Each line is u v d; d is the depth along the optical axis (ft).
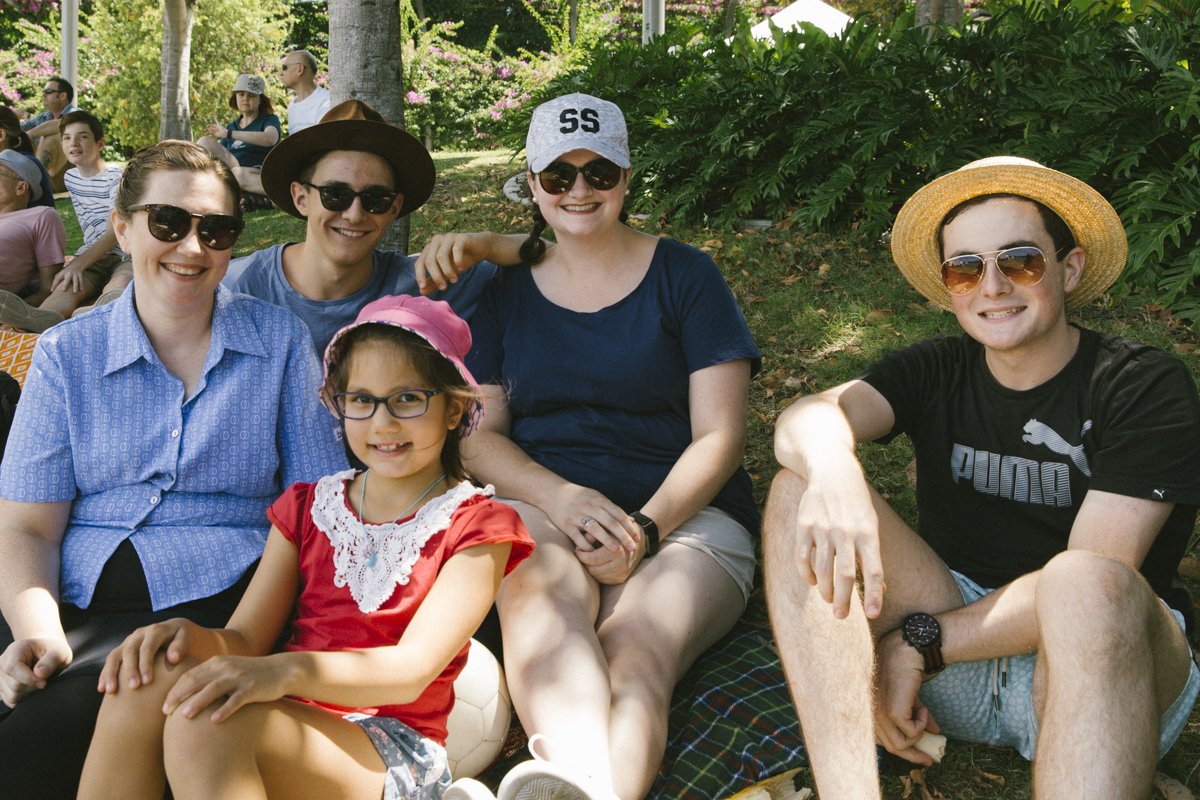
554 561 9.23
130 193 8.77
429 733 7.68
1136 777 6.58
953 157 19.44
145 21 57.67
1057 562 7.29
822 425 8.48
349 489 8.35
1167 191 16.75
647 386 10.41
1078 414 8.32
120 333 8.96
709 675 9.57
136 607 8.64
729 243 21.01
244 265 11.51
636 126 24.54
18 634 8.02
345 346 8.03
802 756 8.70
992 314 8.31
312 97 34.86
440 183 29.27
